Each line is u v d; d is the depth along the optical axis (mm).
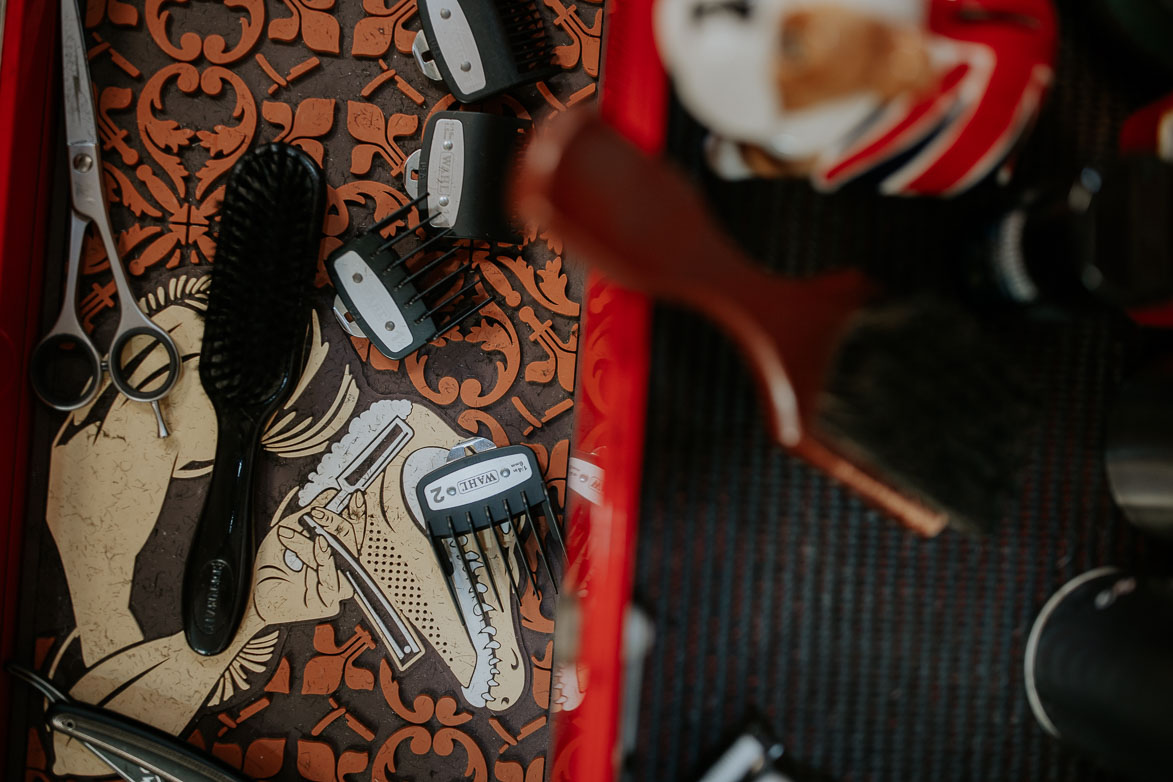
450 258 486
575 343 495
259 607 481
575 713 471
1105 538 249
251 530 471
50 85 463
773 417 179
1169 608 203
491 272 490
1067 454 249
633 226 156
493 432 491
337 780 483
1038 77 189
